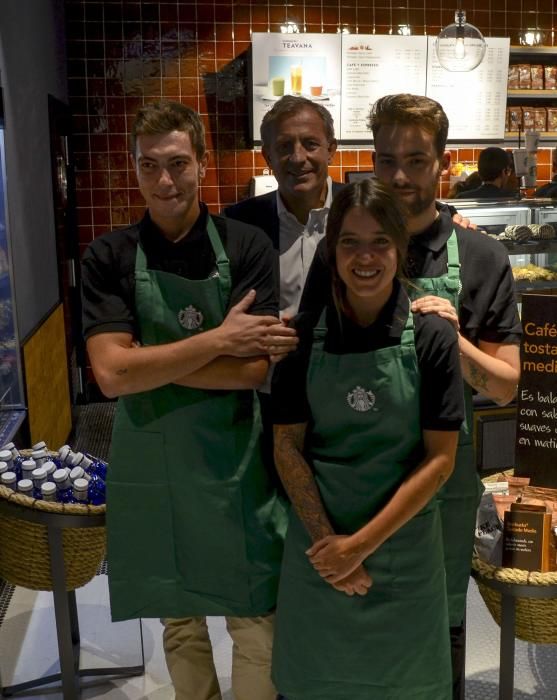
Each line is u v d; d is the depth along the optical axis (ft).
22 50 15.51
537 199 14.10
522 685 9.22
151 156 6.59
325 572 6.30
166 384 6.95
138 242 6.97
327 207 8.50
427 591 6.50
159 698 9.14
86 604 11.20
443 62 16.40
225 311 6.99
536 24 23.21
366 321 6.27
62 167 20.29
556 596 7.24
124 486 7.17
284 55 21.06
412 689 6.63
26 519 8.24
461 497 7.16
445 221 7.13
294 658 6.78
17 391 14.12
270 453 7.43
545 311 8.15
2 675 9.61
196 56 21.63
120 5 21.12
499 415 13.76
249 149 22.21
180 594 7.34
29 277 15.47
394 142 6.76
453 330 6.18
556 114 23.34
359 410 6.25
